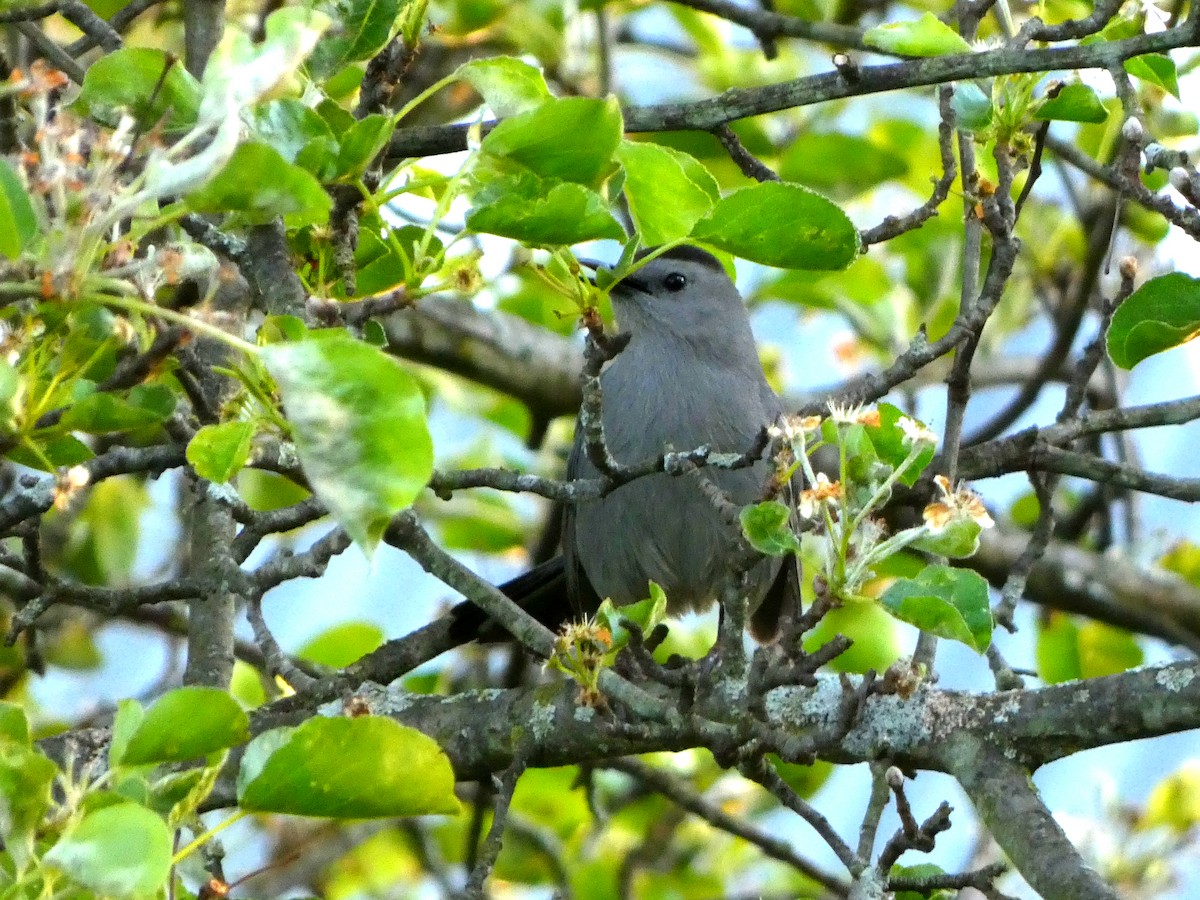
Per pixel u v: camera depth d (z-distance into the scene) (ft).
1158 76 27.76
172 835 15.92
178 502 42.91
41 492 24.07
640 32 50.57
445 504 45.34
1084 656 43.88
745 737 20.84
